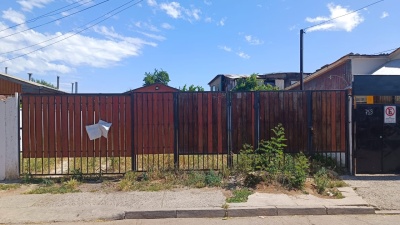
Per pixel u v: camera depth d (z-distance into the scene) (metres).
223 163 8.13
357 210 5.68
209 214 5.59
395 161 7.97
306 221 5.27
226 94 8.13
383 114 8.02
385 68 13.67
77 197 6.39
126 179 7.39
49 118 7.78
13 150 7.68
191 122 8.05
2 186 7.08
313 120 8.23
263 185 6.94
